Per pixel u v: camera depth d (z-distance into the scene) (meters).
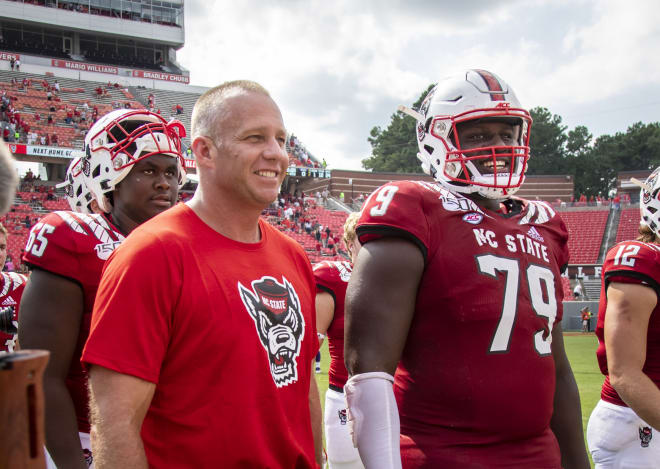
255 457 1.61
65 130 30.09
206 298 1.61
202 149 1.78
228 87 1.79
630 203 35.38
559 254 2.16
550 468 1.86
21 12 36.59
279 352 1.74
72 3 38.12
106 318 1.54
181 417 1.58
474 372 1.80
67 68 36.06
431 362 1.86
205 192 1.78
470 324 1.82
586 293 28.20
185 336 1.60
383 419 1.70
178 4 41.12
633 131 57.22
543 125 57.06
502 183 1.97
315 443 2.08
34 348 2.15
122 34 39.41
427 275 1.86
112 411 1.48
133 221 2.56
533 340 1.89
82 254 2.25
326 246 27.72
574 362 11.88
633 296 2.51
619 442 2.78
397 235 1.83
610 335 2.53
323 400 7.25
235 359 1.61
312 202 34.03
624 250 2.60
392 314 1.79
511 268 1.90
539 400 1.86
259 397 1.65
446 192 2.00
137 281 1.55
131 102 35.41
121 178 2.49
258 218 1.91
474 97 2.00
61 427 2.07
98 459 1.47
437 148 2.08
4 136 27.05
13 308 3.11
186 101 38.47
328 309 3.35
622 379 2.46
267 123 1.74
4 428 0.89
